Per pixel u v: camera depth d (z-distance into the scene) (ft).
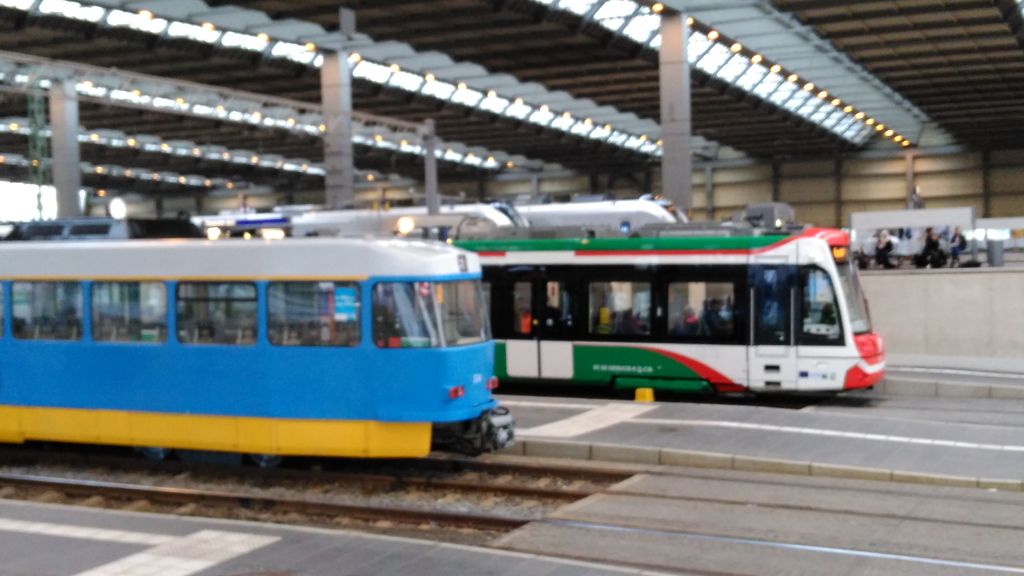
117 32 122.72
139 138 215.31
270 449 42.47
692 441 45.42
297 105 126.72
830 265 60.95
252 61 140.26
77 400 45.93
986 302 80.18
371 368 41.27
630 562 29.09
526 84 172.35
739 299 62.08
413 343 41.11
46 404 46.57
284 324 42.39
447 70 158.30
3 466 48.88
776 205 94.94
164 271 44.29
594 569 27.25
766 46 142.72
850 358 60.49
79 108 173.27
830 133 233.35
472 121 203.10
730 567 28.58
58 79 121.08
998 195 241.76
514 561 28.02
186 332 44.01
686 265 63.16
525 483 42.14
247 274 42.91
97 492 42.16
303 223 112.37
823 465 40.83
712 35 133.59
